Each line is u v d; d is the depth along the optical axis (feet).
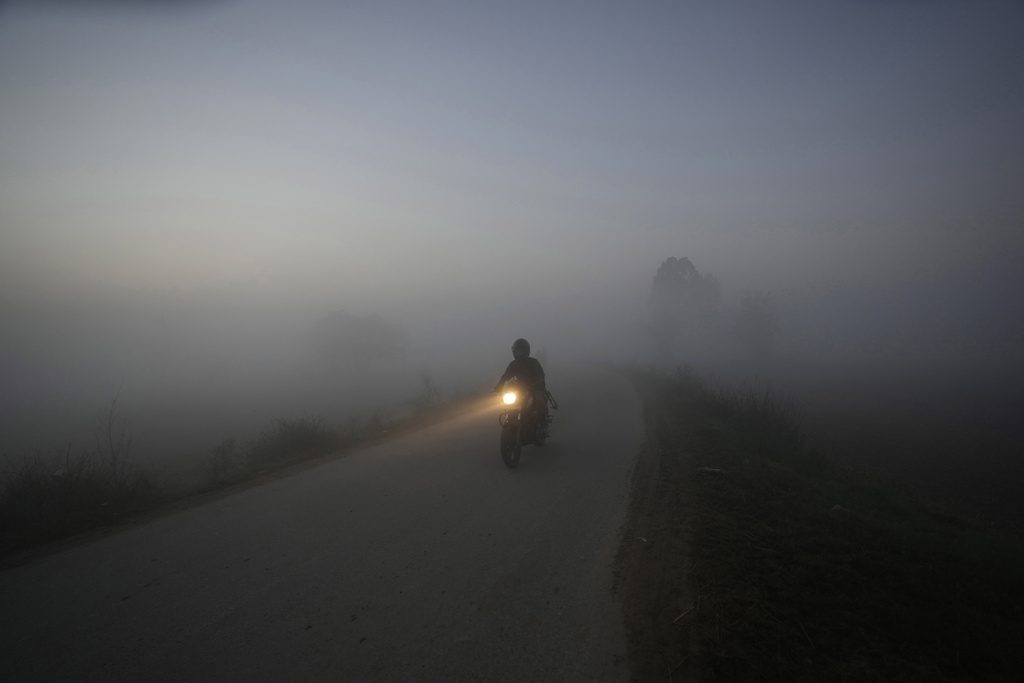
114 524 18.88
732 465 23.86
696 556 13.57
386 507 19.38
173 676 9.52
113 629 11.32
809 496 19.51
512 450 24.80
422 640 10.52
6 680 9.56
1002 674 9.13
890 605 11.26
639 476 23.16
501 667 9.52
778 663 9.17
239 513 19.29
